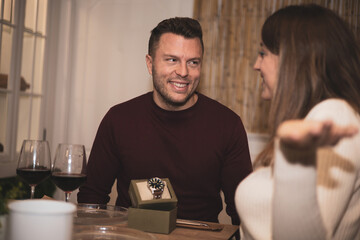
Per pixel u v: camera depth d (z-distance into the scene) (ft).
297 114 3.18
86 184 6.10
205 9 9.97
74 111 10.98
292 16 3.32
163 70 5.69
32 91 10.07
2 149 9.01
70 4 10.82
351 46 3.20
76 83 10.98
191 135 5.89
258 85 9.69
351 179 2.73
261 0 9.65
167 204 4.03
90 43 10.91
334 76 3.14
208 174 5.88
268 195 3.19
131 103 6.23
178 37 5.63
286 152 2.39
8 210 2.42
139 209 3.94
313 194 2.39
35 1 9.87
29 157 4.06
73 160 4.05
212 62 9.93
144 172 5.90
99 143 6.18
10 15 8.94
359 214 3.00
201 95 6.25
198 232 4.03
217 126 5.96
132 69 10.67
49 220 2.34
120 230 3.55
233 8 9.82
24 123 9.86
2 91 8.82
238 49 9.80
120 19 10.73
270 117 3.34
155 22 10.49
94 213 4.35
